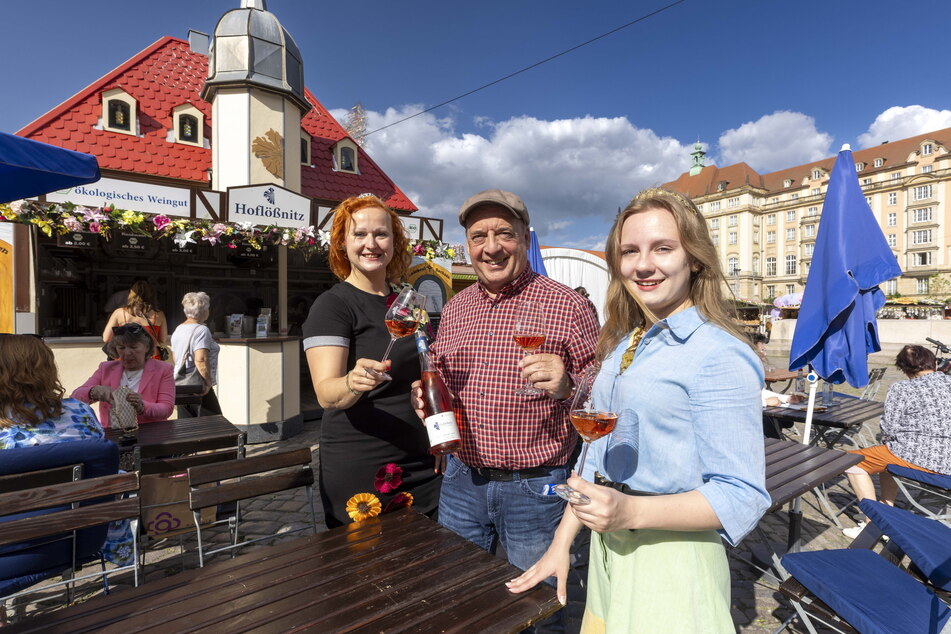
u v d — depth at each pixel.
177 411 6.03
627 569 1.32
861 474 3.76
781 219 83.06
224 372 6.66
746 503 1.08
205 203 6.15
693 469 1.21
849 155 3.66
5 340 2.28
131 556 2.60
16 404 2.27
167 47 10.99
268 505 4.35
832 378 3.82
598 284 11.99
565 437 1.95
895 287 70.38
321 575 1.46
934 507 4.10
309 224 6.95
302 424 7.35
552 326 1.99
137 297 5.51
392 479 1.97
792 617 2.49
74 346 6.20
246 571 1.49
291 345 7.12
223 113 7.77
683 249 1.28
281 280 7.68
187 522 2.95
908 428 3.73
